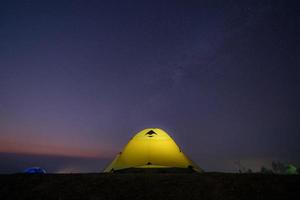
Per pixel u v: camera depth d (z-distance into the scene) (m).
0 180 5.38
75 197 4.66
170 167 7.94
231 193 4.79
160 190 4.88
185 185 5.09
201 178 5.46
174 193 4.78
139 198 4.62
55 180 5.37
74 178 5.49
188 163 8.56
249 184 5.14
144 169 7.80
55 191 4.87
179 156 8.73
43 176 5.64
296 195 4.70
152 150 8.51
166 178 5.45
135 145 8.85
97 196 4.68
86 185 5.10
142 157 8.30
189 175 5.69
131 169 7.85
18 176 5.62
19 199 4.62
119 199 4.59
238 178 5.47
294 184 5.11
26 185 5.13
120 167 8.22
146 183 5.17
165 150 8.65
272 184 5.12
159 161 8.16
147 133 9.21
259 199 4.57
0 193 4.83
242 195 4.72
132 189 4.92
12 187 5.05
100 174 5.83
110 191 4.85
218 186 5.05
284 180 5.31
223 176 5.61
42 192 4.84
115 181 5.28
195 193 4.79
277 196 4.67
